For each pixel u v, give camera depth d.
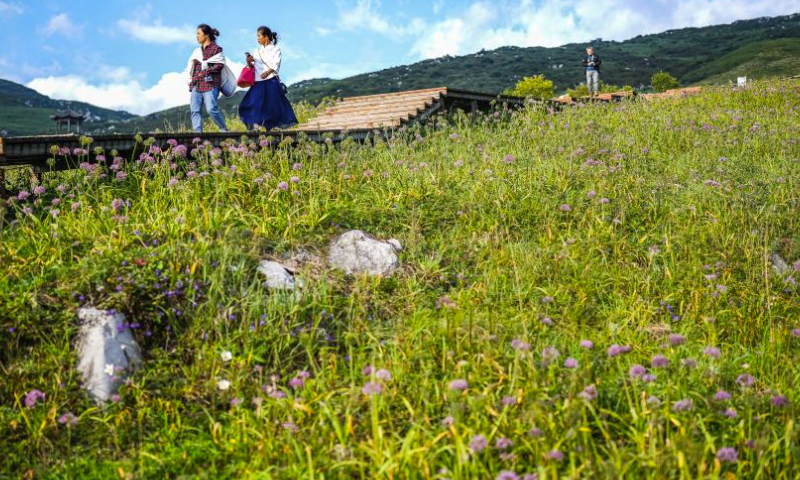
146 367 4.39
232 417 4.00
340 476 3.42
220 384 4.21
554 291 5.63
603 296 5.84
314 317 4.94
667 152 10.65
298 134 9.20
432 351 4.45
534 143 10.59
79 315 4.52
